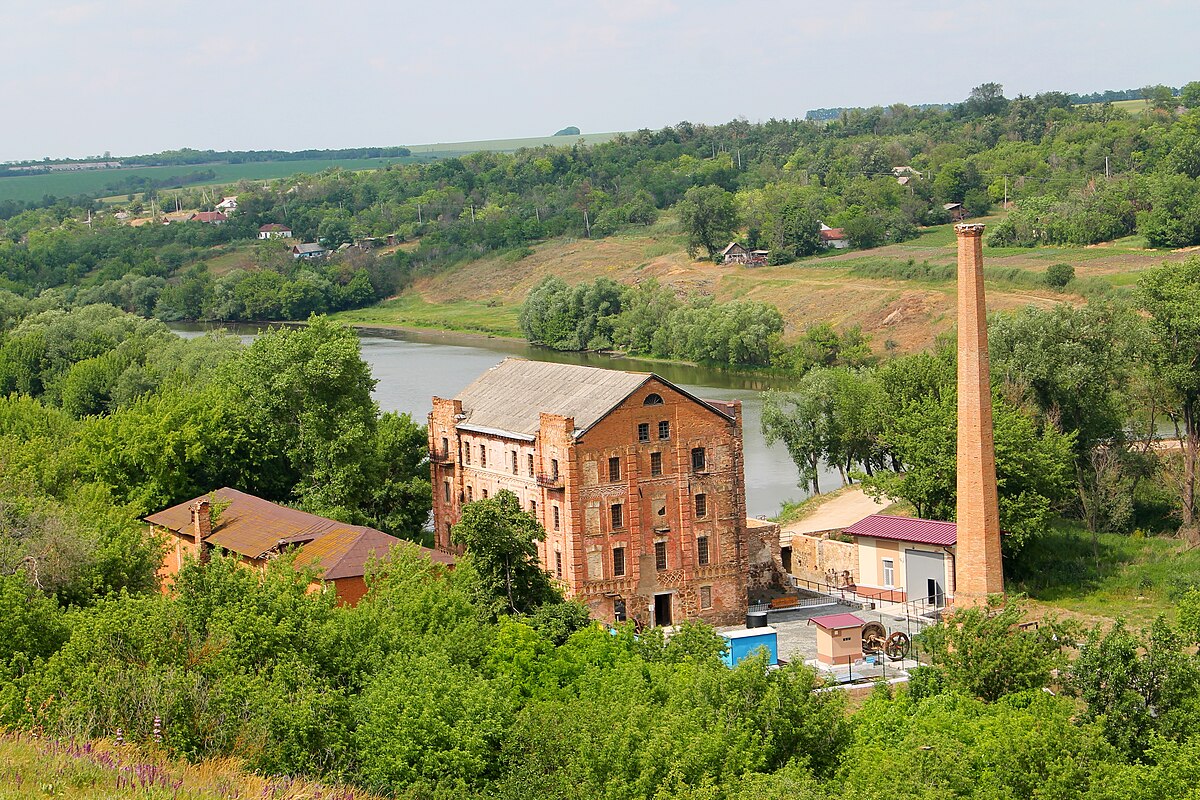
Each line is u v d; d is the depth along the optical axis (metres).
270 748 45.09
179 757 41.25
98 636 49.88
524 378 114.69
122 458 122.88
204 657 49.97
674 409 102.06
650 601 101.88
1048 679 69.50
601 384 104.19
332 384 125.25
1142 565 112.75
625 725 49.12
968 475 92.25
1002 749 54.59
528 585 81.81
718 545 104.19
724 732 50.78
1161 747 57.88
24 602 57.44
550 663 64.62
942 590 106.69
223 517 104.00
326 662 53.66
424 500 124.69
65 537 74.50
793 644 96.69
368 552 89.44
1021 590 110.31
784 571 112.44
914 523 111.69
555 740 50.50
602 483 99.81
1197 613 69.56
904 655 90.56
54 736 39.66
